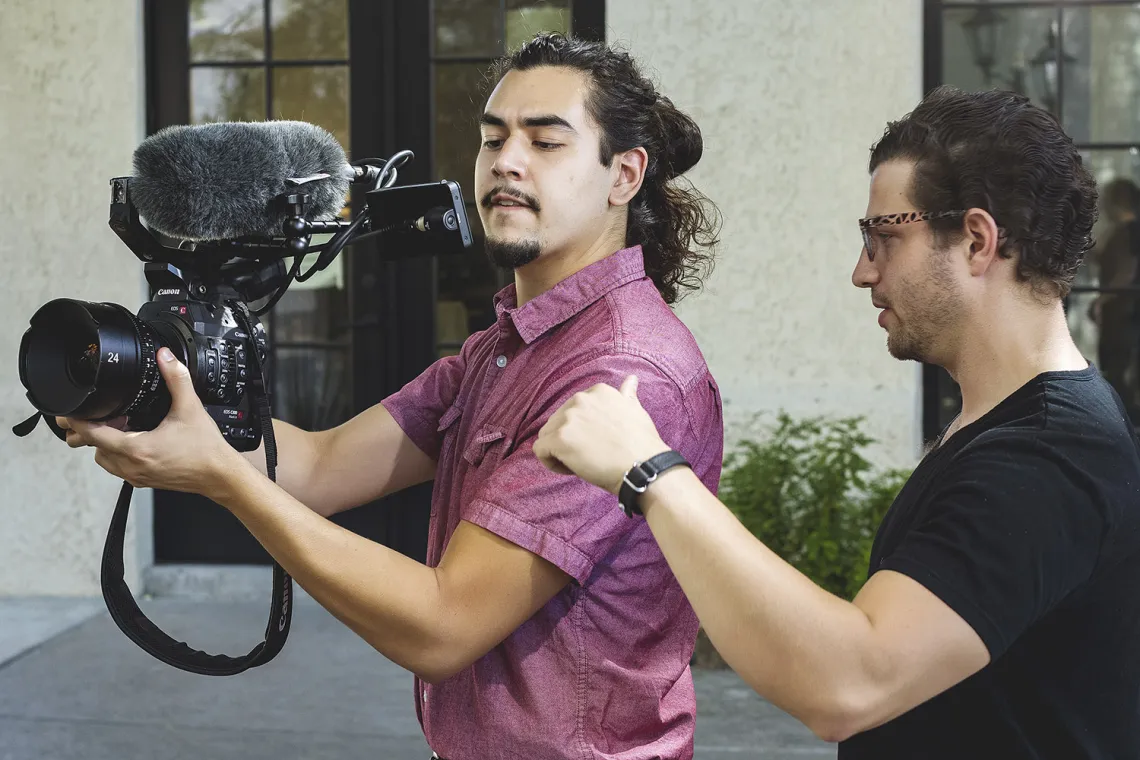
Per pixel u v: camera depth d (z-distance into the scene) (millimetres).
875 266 1296
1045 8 4473
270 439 1510
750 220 4418
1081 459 1150
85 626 4352
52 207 4598
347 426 1854
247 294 1544
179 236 1448
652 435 1207
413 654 1397
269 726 3514
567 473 1249
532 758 1496
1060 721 1173
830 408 4426
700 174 4422
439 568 1431
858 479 3982
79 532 4676
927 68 4527
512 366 1601
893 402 4395
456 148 4707
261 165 1433
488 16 4652
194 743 3383
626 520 1456
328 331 4789
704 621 1140
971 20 4504
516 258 1567
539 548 1411
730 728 3500
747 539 1146
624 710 1510
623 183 1630
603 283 1574
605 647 1508
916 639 1085
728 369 4449
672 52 4406
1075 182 1232
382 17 4680
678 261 1792
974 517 1114
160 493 4816
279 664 4027
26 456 4652
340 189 1560
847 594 3865
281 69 4727
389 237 1594
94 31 4555
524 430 1519
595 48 1616
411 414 1836
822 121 4383
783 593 1105
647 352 1501
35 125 4586
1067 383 1205
